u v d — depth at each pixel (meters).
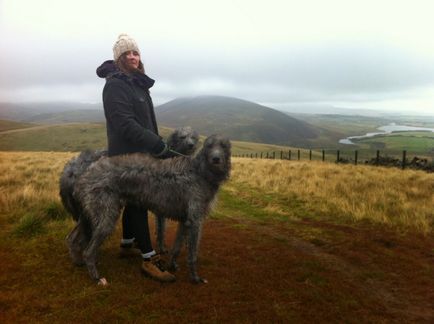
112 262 2.93
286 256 3.15
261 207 5.41
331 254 3.28
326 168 9.12
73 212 2.93
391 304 2.38
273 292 2.46
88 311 2.15
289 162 11.65
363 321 2.15
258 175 8.52
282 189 6.75
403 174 7.98
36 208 4.23
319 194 5.99
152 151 2.73
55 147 51.31
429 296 2.51
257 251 3.26
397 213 4.69
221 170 2.57
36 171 7.67
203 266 2.89
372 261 3.10
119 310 2.17
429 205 4.97
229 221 4.39
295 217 4.75
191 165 2.61
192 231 2.56
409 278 2.79
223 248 3.32
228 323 2.07
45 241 3.30
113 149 2.77
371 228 4.18
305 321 2.11
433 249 3.43
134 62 2.75
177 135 3.15
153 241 3.54
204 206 2.59
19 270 2.68
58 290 2.40
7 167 8.15
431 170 10.56
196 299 2.33
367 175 7.84
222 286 2.53
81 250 2.77
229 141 2.64
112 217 2.52
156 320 2.07
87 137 55.41
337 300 2.38
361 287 2.62
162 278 2.58
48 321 2.03
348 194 5.83
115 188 2.52
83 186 2.53
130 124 2.60
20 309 2.15
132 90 2.68
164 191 2.56
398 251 3.37
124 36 2.76
